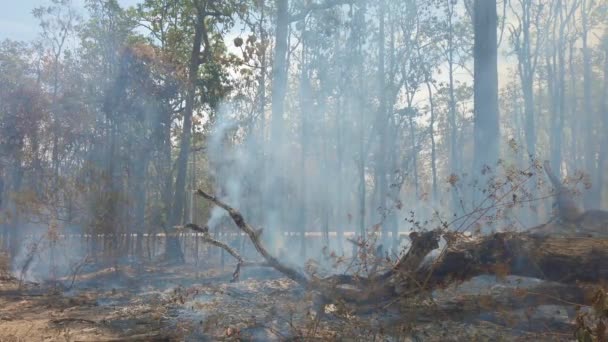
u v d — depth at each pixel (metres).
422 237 6.49
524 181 7.48
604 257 5.71
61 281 12.82
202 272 14.38
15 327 7.71
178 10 24.56
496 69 12.70
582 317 4.66
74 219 14.30
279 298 7.61
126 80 21.38
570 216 6.76
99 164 19.44
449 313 6.35
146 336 6.78
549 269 5.99
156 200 21.94
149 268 15.77
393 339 5.93
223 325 6.85
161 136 22.22
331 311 6.57
